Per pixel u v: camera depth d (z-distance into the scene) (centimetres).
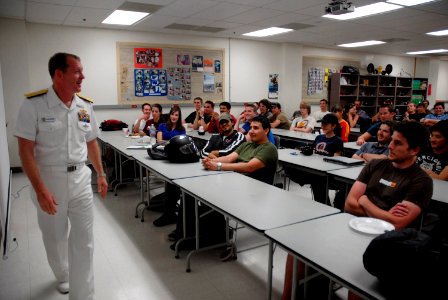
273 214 180
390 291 106
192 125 651
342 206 315
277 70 861
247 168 283
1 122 272
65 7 492
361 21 598
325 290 199
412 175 186
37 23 589
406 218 174
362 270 122
